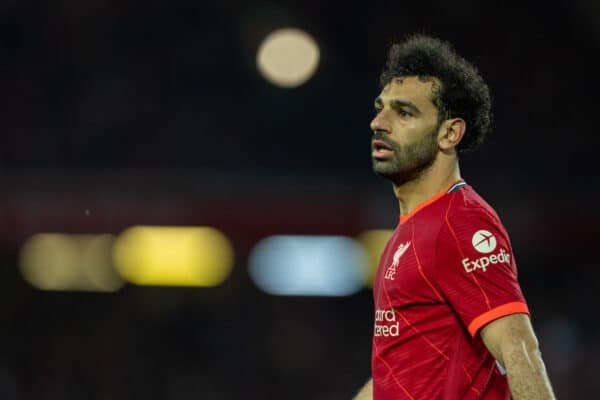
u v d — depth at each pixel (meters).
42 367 56.56
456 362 12.14
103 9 61.41
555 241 51.34
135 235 50.00
